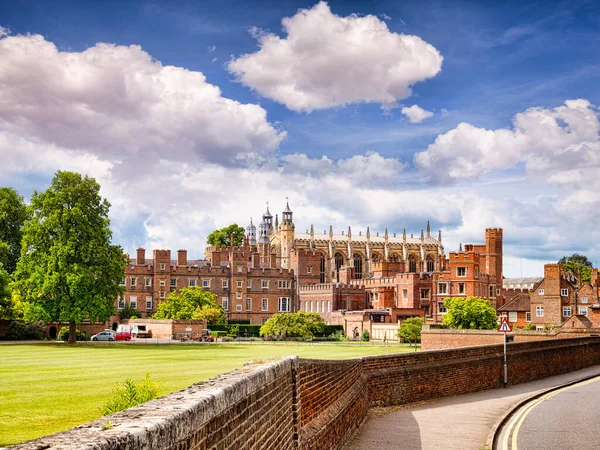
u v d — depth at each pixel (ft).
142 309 423.64
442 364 112.78
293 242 582.35
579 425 84.28
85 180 272.10
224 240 585.63
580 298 361.51
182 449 22.07
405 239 614.34
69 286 261.24
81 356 189.88
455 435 76.89
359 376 86.63
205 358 185.26
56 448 16.30
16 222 337.11
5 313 295.89
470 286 413.80
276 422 39.91
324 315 412.57
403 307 426.51
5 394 101.14
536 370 151.53
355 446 69.00
